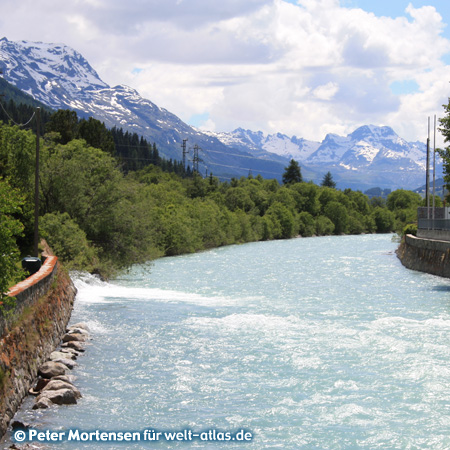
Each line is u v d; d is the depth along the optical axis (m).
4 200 17.84
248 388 20.11
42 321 23.23
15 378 17.61
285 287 46.56
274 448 15.64
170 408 18.30
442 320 31.47
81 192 53.66
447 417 17.58
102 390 19.78
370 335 27.58
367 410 18.16
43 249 42.91
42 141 52.91
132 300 38.75
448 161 51.50
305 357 23.78
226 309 35.28
